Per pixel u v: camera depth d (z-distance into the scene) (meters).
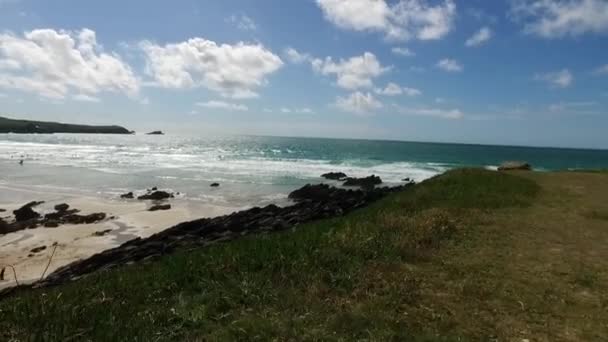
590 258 7.29
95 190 33.03
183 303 4.85
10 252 16.45
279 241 7.70
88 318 4.53
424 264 6.77
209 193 32.12
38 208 25.83
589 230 9.45
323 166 54.22
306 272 5.92
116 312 4.71
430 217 9.73
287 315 4.59
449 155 84.00
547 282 6.04
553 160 79.38
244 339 4.06
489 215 10.79
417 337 4.21
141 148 95.25
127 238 18.98
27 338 3.98
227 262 6.33
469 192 14.20
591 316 4.93
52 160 57.09
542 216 10.90
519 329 4.56
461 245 7.95
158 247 14.72
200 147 105.12
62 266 14.40
